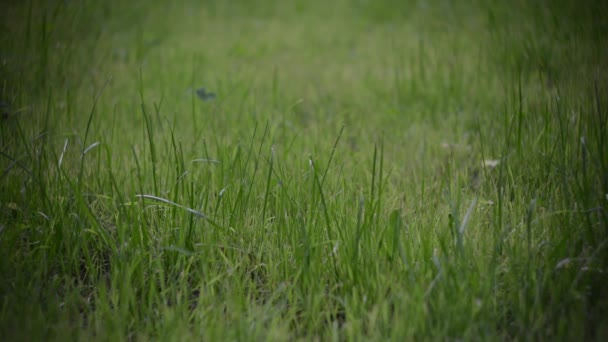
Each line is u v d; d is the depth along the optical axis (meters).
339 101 4.34
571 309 1.72
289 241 2.17
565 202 2.25
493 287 1.87
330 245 2.07
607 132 2.54
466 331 1.62
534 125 2.96
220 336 1.63
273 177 2.65
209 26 6.95
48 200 2.24
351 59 5.62
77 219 2.12
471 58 4.59
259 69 5.14
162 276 1.89
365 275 1.91
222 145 2.92
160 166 2.77
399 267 1.96
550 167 2.56
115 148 3.08
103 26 5.69
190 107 3.91
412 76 4.30
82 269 2.17
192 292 2.03
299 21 7.62
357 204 2.35
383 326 1.73
